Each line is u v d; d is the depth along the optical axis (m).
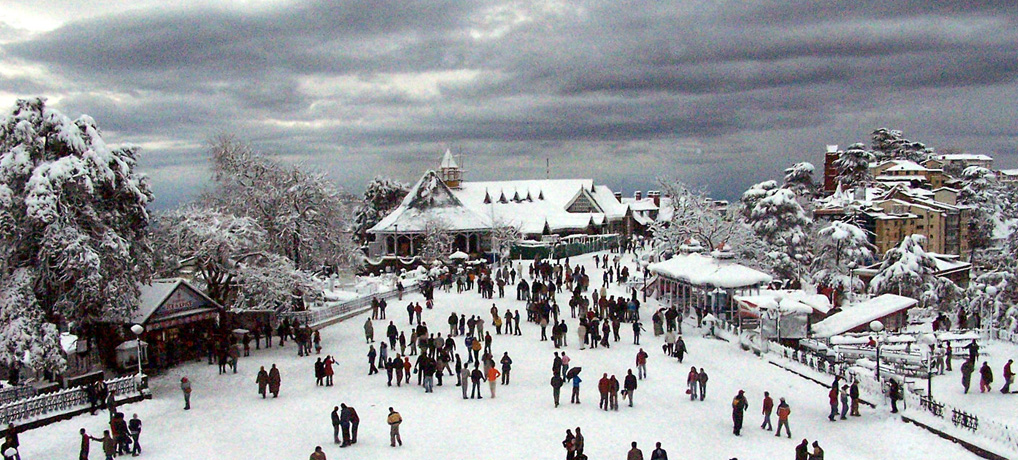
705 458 25.17
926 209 110.06
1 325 31.12
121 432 25.72
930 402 28.14
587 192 119.19
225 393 34.31
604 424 28.73
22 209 32.75
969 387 33.25
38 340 30.89
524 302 55.78
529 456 25.45
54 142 34.09
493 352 40.69
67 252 32.06
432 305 54.59
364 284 64.38
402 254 95.38
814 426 28.56
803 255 76.69
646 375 35.66
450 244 89.69
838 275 71.94
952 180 151.38
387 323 49.94
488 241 97.44
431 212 96.00
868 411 30.20
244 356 42.31
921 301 61.44
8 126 33.34
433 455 25.72
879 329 31.23
